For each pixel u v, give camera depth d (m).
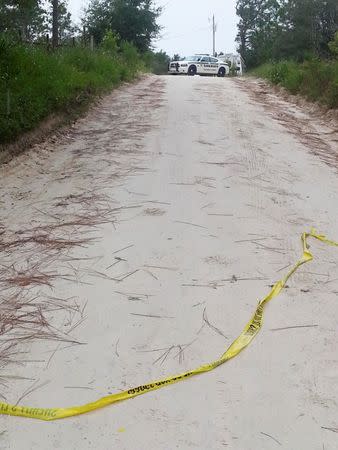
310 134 11.91
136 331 4.02
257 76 26.08
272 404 3.29
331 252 5.49
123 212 6.32
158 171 7.97
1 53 10.98
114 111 13.48
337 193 7.54
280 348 3.84
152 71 35.91
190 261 5.14
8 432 3.04
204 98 16.39
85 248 5.37
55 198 6.91
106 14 34.72
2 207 6.70
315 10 25.20
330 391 3.40
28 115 9.55
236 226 6.02
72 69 14.23
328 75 15.95
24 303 4.37
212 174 7.94
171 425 3.12
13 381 3.47
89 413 3.21
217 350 3.81
